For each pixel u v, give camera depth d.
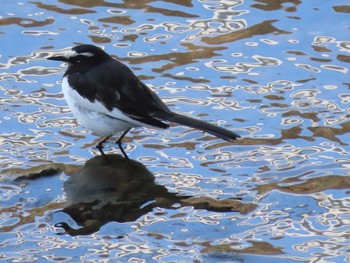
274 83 15.05
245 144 13.48
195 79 15.20
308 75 15.23
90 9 17.48
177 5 17.61
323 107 14.34
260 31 16.61
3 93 14.84
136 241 11.16
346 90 14.78
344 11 17.17
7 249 11.02
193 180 12.62
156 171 12.89
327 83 14.99
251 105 14.45
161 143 13.73
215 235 11.26
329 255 10.75
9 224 11.59
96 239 11.23
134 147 13.63
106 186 12.52
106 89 13.12
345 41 16.20
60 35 16.55
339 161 12.92
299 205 11.89
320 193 12.16
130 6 17.59
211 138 13.80
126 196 12.26
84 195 12.28
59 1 17.83
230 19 17.03
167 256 10.80
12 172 12.80
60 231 11.44
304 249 10.89
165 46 16.19
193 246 11.02
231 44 16.23
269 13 17.20
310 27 16.70
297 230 11.32
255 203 11.98
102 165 13.07
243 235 11.23
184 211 11.85
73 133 13.93
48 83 15.19
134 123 13.02
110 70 13.28
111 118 13.14
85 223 11.62
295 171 12.73
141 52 15.99
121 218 11.73
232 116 14.14
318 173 12.64
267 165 12.91
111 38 16.44
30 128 13.98
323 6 17.38
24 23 16.94
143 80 15.13
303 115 14.14
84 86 13.18
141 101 13.12
